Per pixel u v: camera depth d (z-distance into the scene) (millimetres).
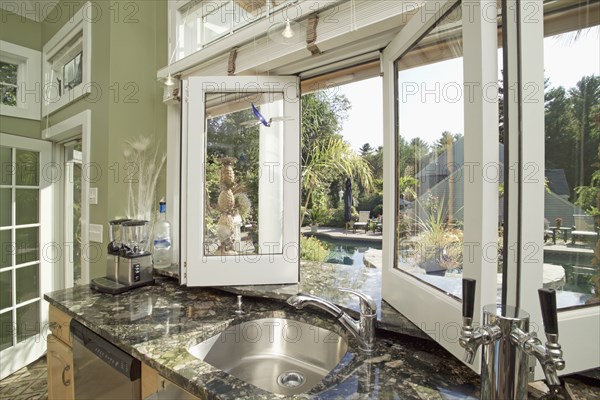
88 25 1887
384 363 815
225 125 1410
